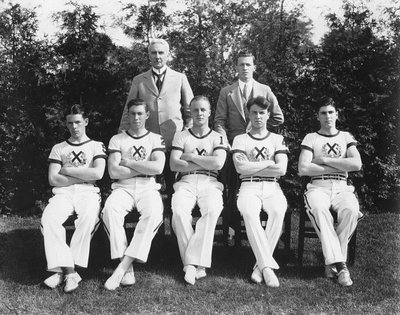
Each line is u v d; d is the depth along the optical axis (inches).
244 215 171.2
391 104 251.4
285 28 262.4
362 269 178.2
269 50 264.4
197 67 259.3
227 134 210.1
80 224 165.9
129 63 249.6
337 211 173.5
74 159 179.2
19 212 259.4
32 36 251.0
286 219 181.0
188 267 165.9
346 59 251.8
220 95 210.2
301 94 253.6
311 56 255.1
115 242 165.9
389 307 147.0
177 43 261.7
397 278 168.4
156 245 195.5
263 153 182.1
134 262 182.7
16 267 178.4
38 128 246.8
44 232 164.6
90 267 178.1
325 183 180.7
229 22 268.7
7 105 248.5
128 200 174.9
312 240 214.8
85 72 241.4
